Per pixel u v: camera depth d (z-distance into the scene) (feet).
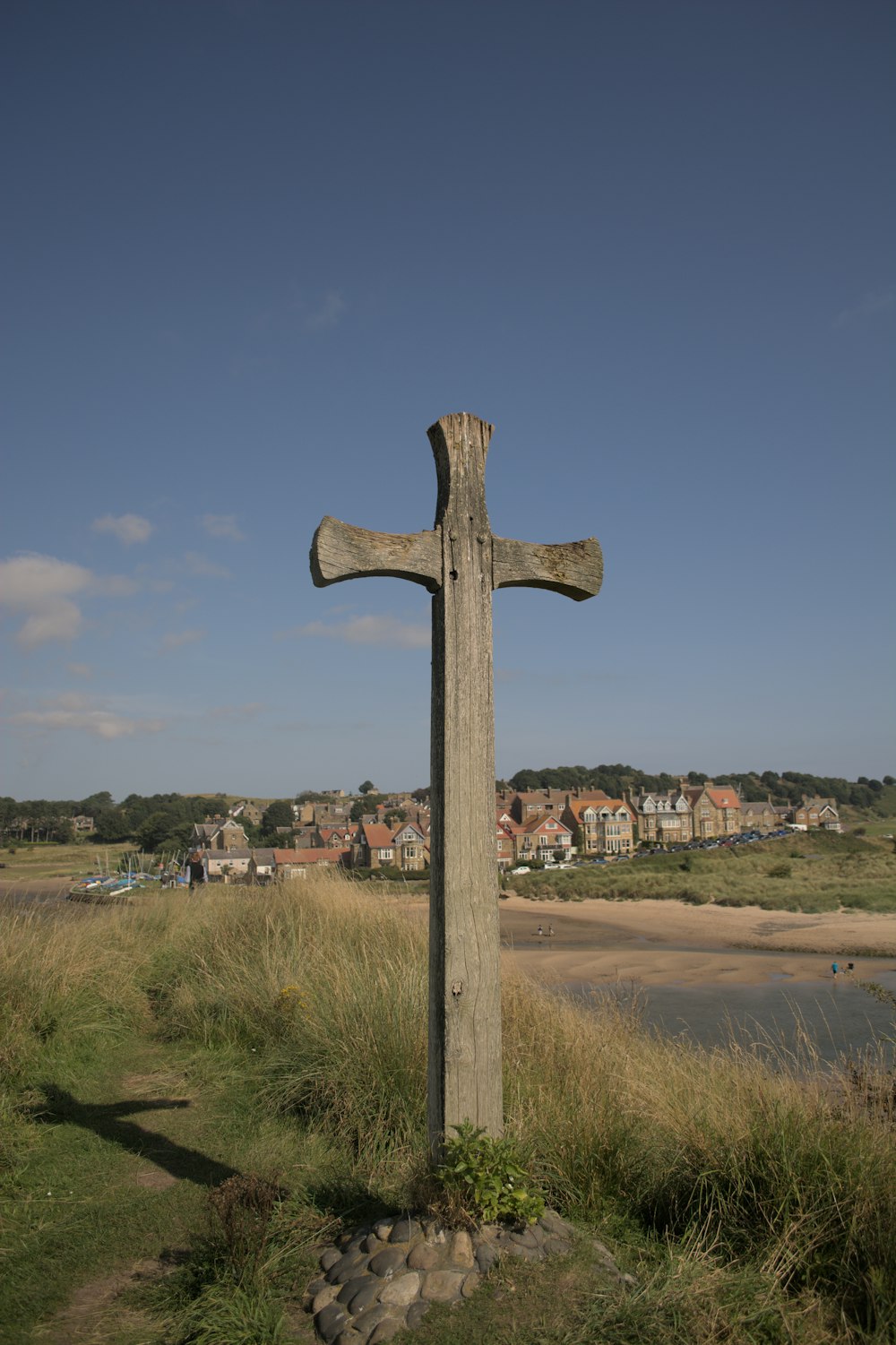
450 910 11.51
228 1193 11.71
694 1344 8.98
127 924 32.78
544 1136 13.74
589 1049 18.61
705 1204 11.84
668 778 513.04
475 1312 9.34
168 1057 21.27
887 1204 10.50
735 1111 13.29
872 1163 11.16
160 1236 12.42
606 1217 12.09
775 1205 11.19
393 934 27.32
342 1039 18.15
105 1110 17.63
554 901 148.97
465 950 11.51
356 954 25.53
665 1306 9.43
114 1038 22.26
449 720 12.01
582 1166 13.08
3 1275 11.34
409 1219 10.82
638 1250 11.12
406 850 214.28
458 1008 11.35
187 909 35.40
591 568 13.89
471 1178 10.57
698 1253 10.53
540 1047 19.03
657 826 311.68
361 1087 16.63
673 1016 49.88
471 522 12.81
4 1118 16.05
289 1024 20.97
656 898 142.00
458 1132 11.09
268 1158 15.05
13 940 24.09
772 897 124.36
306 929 28.43
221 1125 16.80
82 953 25.70
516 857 259.60
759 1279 9.98
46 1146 15.60
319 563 11.66
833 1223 10.69
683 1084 15.69
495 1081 11.46
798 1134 12.06
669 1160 12.94
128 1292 10.91
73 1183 14.21
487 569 12.81
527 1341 8.96
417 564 12.28
